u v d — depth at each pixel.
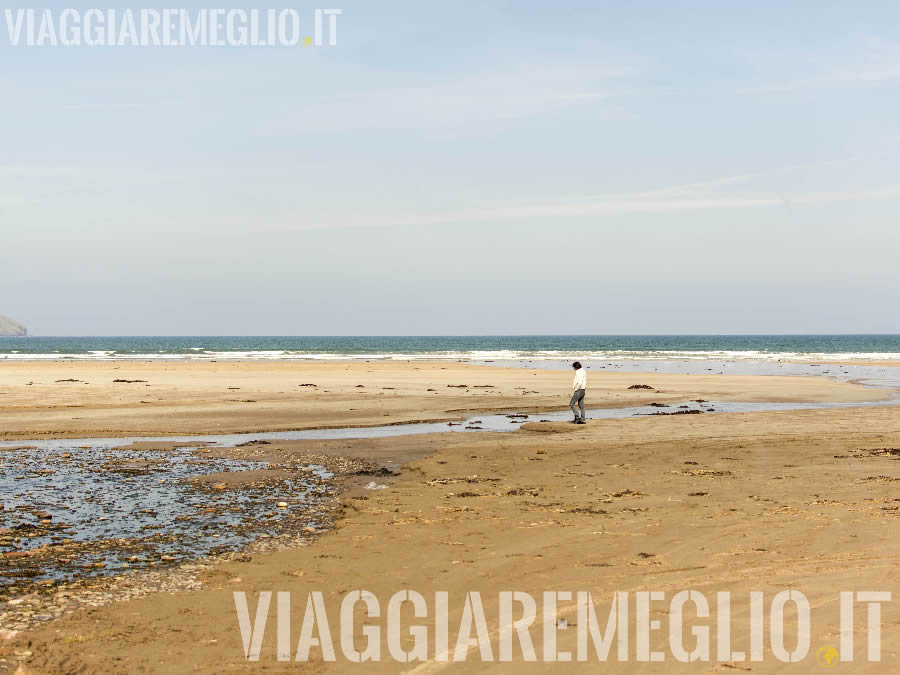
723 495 12.48
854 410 28.20
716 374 54.41
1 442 20.34
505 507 11.84
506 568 8.44
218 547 9.76
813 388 39.94
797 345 168.88
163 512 11.96
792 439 19.89
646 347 151.75
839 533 9.55
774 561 8.38
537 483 14.04
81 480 14.86
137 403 29.91
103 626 6.87
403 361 74.19
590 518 10.91
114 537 10.34
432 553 9.16
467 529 10.38
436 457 17.34
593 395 34.97
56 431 22.16
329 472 15.72
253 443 20.00
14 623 6.96
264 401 31.36
